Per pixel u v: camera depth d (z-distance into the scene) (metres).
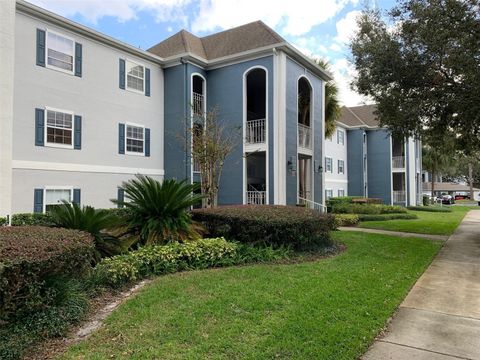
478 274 6.62
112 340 3.54
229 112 15.26
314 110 17.03
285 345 3.44
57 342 3.54
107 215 6.75
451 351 3.57
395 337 3.88
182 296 4.73
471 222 16.73
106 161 13.19
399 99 10.78
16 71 10.57
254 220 7.54
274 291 4.96
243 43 15.47
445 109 10.18
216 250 6.66
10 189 8.76
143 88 14.68
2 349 3.15
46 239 3.91
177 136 14.23
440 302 5.03
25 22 10.85
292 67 15.12
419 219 18.16
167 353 3.26
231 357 3.21
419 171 32.62
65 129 11.90
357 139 30.03
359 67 11.39
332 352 3.36
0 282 3.03
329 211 20.70
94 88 12.83
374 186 30.22
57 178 11.59
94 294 4.75
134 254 5.99
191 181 14.57
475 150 14.11
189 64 15.12
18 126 10.62
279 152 14.12
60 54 11.80
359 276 5.93
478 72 8.81
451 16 8.91
